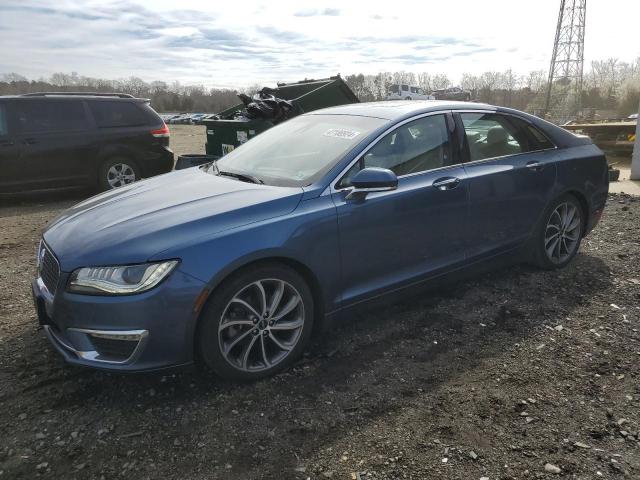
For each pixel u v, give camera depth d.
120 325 2.56
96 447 2.44
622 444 2.44
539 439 2.47
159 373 2.68
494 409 2.70
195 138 24.83
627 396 2.80
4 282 4.58
